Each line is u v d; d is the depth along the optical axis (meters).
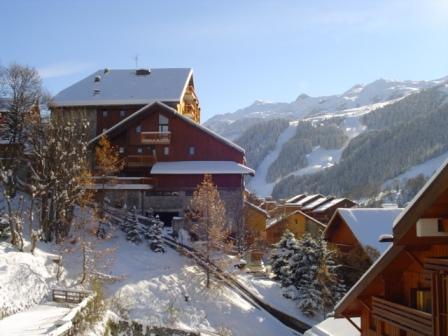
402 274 11.66
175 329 27.38
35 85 43.66
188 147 49.75
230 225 45.44
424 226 8.62
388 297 11.67
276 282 37.84
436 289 8.84
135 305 29.14
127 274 32.34
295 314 32.94
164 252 37.34
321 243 35.09
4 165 36.09
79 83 61.94
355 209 36.84
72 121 40.09
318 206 70.62
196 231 37.03
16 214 30.75
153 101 52.12
